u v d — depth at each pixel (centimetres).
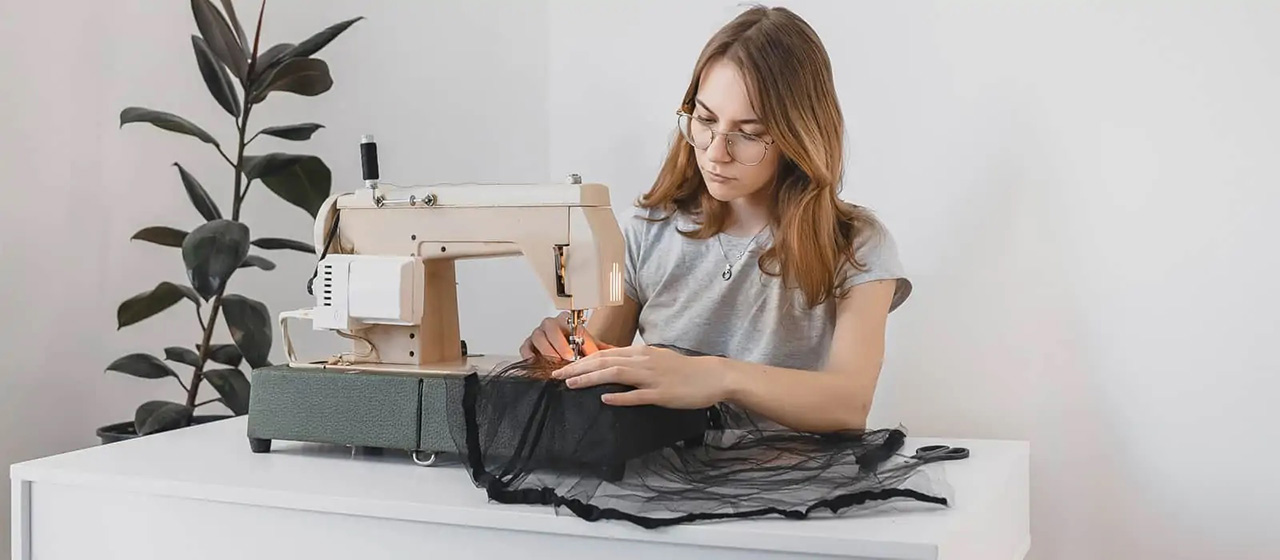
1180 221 154
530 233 116
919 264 169
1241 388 151
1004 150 163
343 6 205
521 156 199
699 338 147
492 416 110
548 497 100
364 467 117
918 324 170
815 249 133
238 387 175
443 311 127
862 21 171
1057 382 161
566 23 195
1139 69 155
